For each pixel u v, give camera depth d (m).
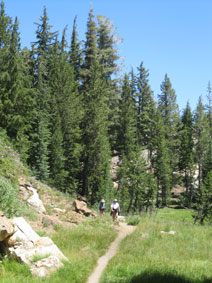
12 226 9.16
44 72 41.69
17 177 19.66
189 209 58.22
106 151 46.09
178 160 69.06
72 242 13.59
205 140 67.94
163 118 71.12
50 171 38.03
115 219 21.52
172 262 11.37
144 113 71.38
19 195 17.67
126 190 48.78
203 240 17.56
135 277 8.85
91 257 11.73
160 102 73.81
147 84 75.00
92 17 55.94
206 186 46.28
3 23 35.44
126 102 61.75
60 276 8.31
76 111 44.12
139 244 15.09
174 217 49.72
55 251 9.70
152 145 63.19
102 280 8.78
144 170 50.97
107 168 46.94
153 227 20.72
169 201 60.59
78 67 57.06
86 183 45.84
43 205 19.48
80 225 17.83
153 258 12.09
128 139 58.75
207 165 57.41
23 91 34.53
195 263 11.29
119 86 64.62
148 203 49.28
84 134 45.72
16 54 35.19
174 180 66.12
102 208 22.95
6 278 7.51
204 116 73.94
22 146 31.50
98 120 45.62
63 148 42.34
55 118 40.31
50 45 44.84
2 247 9.31
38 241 10.10
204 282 8.73
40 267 8.44
